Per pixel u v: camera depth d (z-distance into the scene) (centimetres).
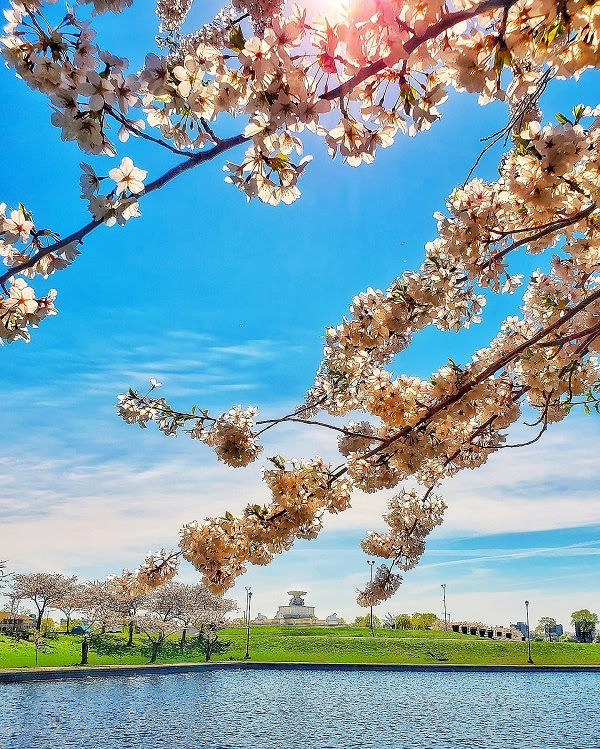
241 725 2386
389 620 8575
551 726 2412
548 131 271
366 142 232
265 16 310
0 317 282
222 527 476
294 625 8469
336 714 2661
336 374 502
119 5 216
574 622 8188
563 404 436
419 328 441
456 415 389
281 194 236
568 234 353
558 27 191
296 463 454
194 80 224
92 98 216
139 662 5166
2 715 2516
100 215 230
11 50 215
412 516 634
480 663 5419
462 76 211
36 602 5719
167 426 511
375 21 197
